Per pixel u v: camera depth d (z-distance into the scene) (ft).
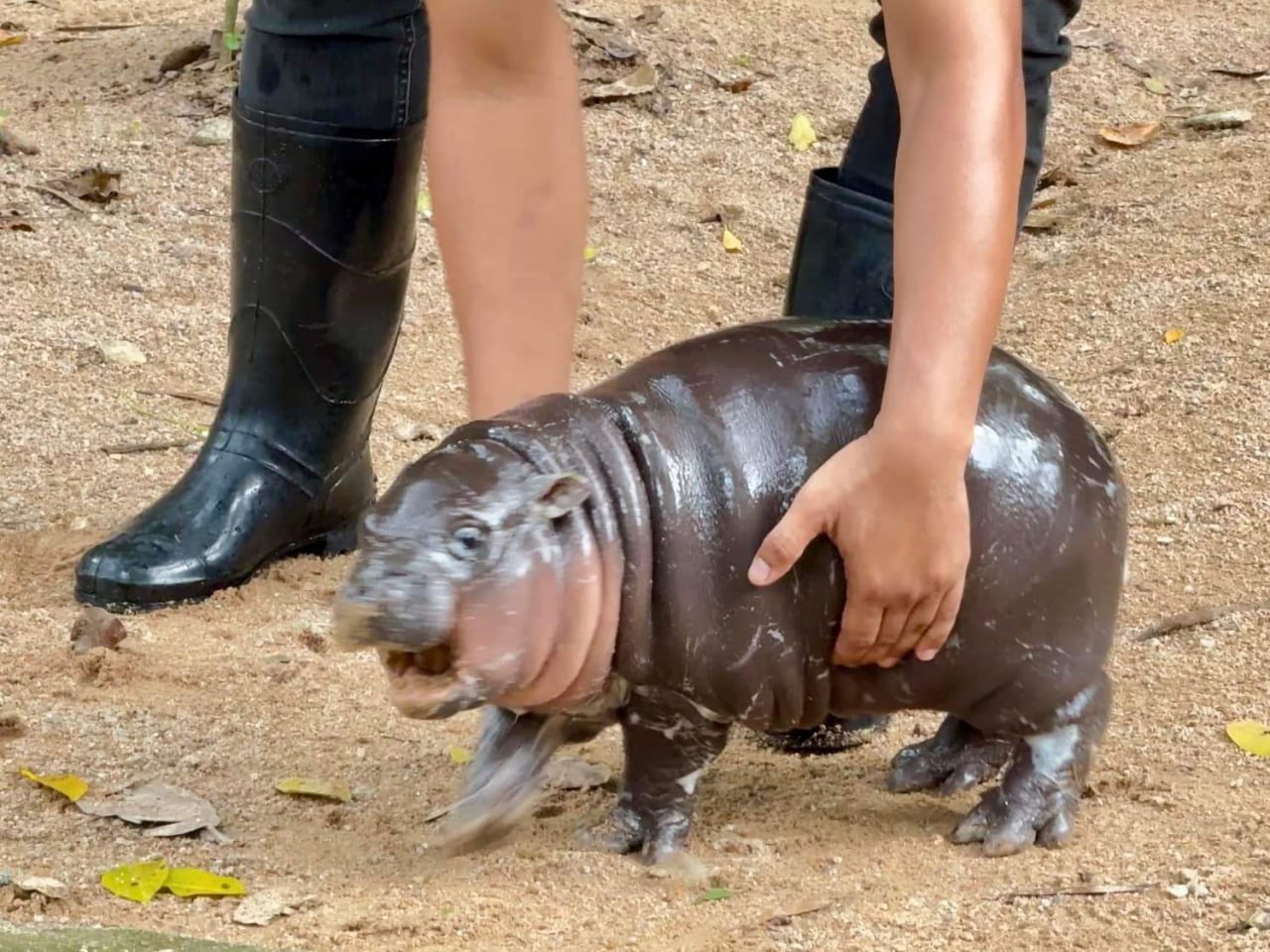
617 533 10.66
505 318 12.62
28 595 16.94
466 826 11.90
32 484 19.31
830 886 11.41
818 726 13.61
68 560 17.67
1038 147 14.47
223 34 31.83
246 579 17.43
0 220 25.99
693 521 10.78
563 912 11.08
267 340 17.57
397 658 10.54
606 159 28.94
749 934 10.71
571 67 12.92
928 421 10.36
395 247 17.46
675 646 10.84
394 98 16.80
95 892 11.49
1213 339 21.50
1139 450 19.44
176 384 22.06
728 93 30.96
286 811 12.83
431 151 12.85
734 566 10.85
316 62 16.66
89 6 37.09
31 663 15.14
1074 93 30.68
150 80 31.30
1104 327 22.54
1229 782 12.85
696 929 10.82
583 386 22.22
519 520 10.30
